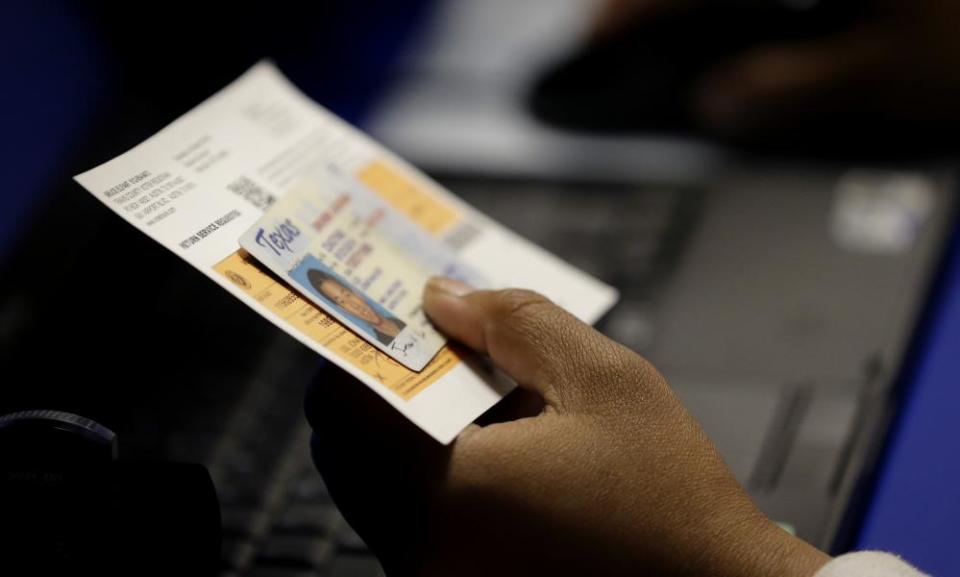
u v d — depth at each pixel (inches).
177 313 35.8
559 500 22.9
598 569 22.9
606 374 24.1
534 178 43.3
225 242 24.0
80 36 39.9
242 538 29.2
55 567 21.8
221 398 33.2
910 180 41.9
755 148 44.9
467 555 23.3
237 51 48.0
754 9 47.4
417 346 24.8
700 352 35.0
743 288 37.4
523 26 54.3
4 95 35.9
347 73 52.1
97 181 23.8
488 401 24.4
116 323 34.6
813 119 45.3
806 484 29.6
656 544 22.7
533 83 48.7
